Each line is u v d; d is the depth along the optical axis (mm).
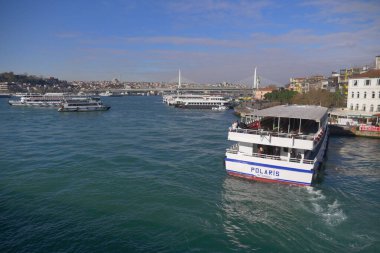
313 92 107312
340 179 33938
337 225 23188
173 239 21594
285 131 32688
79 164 41000
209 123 92562
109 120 100375
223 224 23547
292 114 31391
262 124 35188
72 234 22359
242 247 20594
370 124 65562
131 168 39031
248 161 30766
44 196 29484
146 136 65562
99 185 32469
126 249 20484
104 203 27688
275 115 30750
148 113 131000
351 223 23484
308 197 27984
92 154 47031
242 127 33812
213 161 42375
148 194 29719
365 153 47250
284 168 29250
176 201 27906
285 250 20203
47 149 51000
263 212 25359
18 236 22141
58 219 24688
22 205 27406
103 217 24953
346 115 67500
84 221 24297
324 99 100625
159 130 75625
